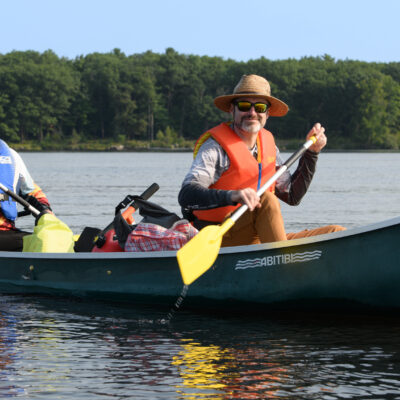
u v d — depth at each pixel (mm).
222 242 7812
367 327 7082
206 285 7805
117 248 8562
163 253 7758
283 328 7062
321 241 7156
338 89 174875
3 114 170750
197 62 193500
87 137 181250
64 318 7539
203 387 5250
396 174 46312
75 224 16203
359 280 7098
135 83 179875
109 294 8359
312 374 5516
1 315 7688
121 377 5484
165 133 181875
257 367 5715
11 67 180000
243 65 184750
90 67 191375
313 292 7320
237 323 7305
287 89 178625
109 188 30562
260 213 7418
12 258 9109
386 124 169500
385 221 6828
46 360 5930
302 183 8008
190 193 7293
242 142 7566
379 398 5012
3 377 5500
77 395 5113
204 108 179250
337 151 162625
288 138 178625
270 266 7449
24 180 9656
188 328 7070
